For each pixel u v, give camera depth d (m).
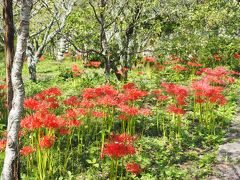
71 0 17.19
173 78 18.03
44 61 32.62
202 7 20.59
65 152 8.92
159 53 20.83
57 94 9.20
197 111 12.64
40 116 7.03
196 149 9.91
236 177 8.23
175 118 11.58
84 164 8.67
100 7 14.17
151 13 17.19
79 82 17.42
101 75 19.41
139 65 21.77
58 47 34.53
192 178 8.26
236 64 20.81
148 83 16.42
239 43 21.84
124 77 17.09
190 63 18.00
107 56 15.98
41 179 7.30
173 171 8.16
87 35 15.78
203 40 19.36
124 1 15.98
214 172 8.48
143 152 9.35
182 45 18.41
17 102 5.74
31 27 21.17
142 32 17.80
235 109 13.27
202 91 10.83
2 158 7.81
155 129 11.20
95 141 9.86
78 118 9.86
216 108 13.10
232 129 11.26
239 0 24.12
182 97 10.49
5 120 11.38
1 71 24.36
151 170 8.38
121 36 17.69
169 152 9.50
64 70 20.77
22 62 5.69
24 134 7.89
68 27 15.43
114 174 8.12
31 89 16.86
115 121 11.34
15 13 16.12
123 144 7.03
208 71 13.70
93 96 9.38
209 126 11.06
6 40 6.57
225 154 9.38
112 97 9.47
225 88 16.06
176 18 19.47
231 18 22.03
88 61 26.05
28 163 8.18
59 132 8.15
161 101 13.41
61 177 7.71
